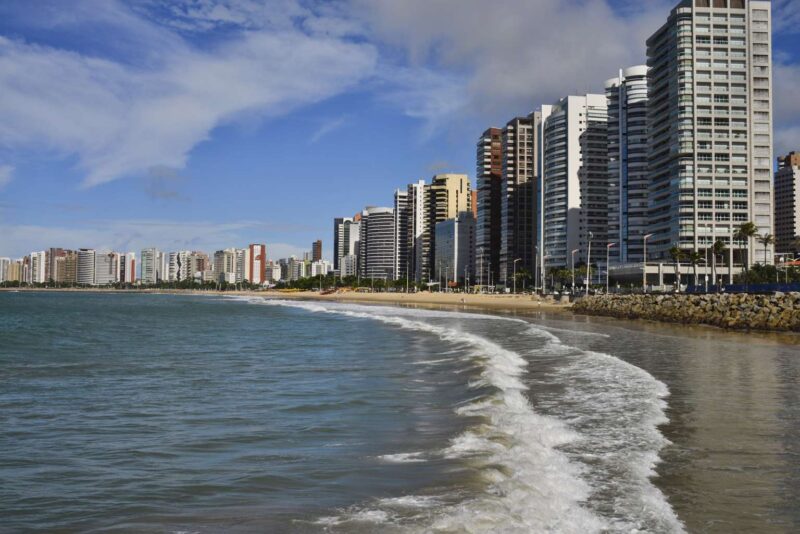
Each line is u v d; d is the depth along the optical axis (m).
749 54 145.50
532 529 8.71
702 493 10.20
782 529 8.77
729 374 23.88
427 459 12.63
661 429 14.73
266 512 9.93
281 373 26.83
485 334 46.09
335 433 15.44
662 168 156.25
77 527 9.54
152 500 10.69
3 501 10.73
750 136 145.00
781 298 55.75
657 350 33.47
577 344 37.41
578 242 199.75
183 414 18.08
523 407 17.56
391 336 46.84
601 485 10.59
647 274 145.00
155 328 61.09
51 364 30.69
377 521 9.32
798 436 14.02
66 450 14.14
